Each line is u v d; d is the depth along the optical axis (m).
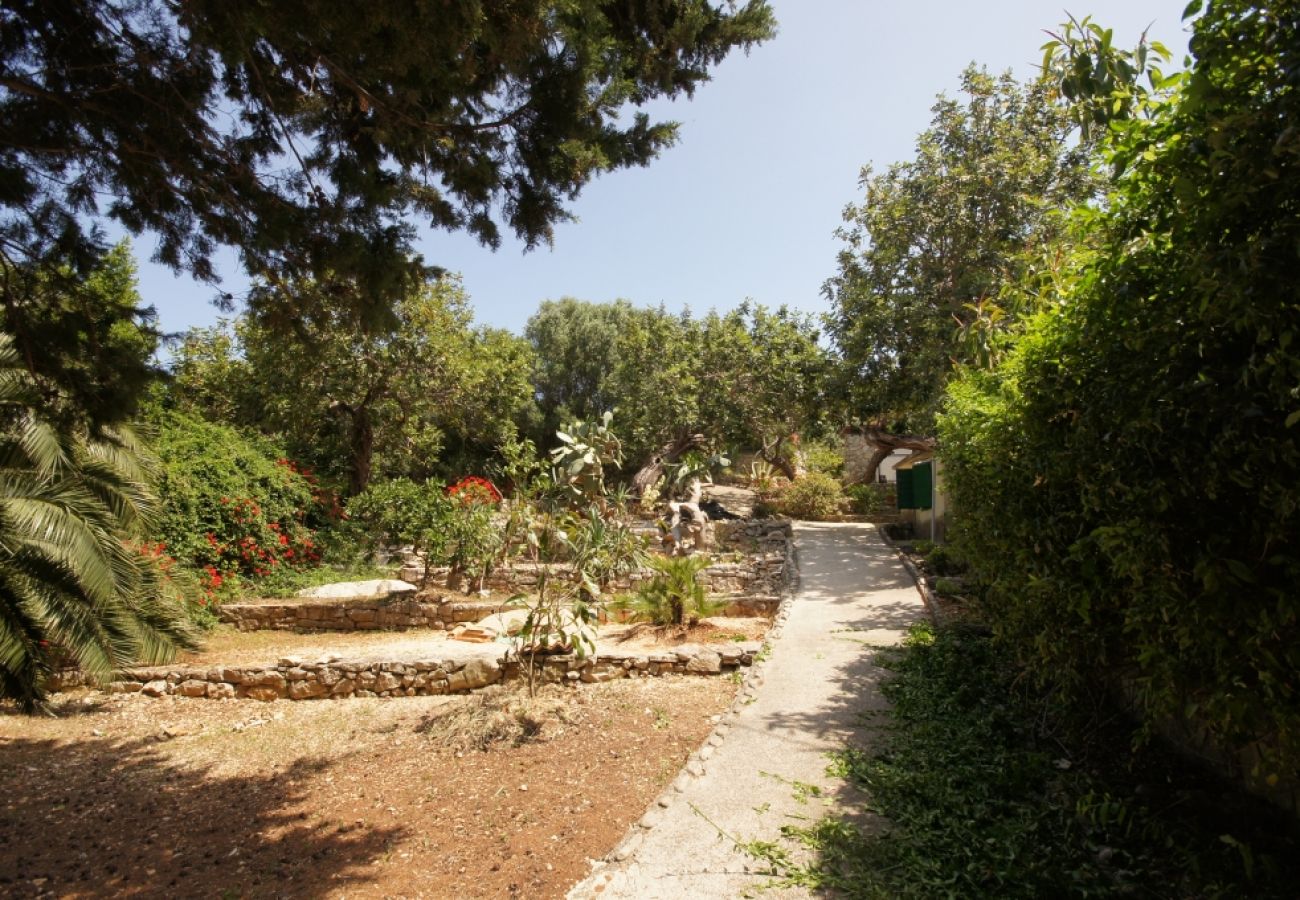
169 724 7.21
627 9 5.18
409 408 17.94
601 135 4.72
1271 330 2.08
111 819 4.98
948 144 13.51
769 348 20.00
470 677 7.73
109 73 3.89
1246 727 2.69
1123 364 2.79
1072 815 3.61
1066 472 3.36
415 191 4.76
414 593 11.47
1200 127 2.45
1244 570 2.34
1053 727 4.70
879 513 18.38
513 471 9.00
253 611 10.59
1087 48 3.07
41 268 4.14
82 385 4.16
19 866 4.32
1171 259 2.63
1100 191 11.45
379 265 4.35
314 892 3.82
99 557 7.09
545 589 7.74
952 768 4.28
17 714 7.46
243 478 12.40
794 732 5.02
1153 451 2.56
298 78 4.16
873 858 3.37
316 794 5.28
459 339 18.27
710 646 7.68
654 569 9.01
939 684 5.76
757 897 3.12
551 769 5.31
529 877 3.80
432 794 5.08
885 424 16.75
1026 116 12.77
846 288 15.05
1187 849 3.14
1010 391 4.16
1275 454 2.19
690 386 20.00
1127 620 3.07
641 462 23.17
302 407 16.62
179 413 13.05
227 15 3.29
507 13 3.56
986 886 3.07
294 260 4.49
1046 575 3.76
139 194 4.36
